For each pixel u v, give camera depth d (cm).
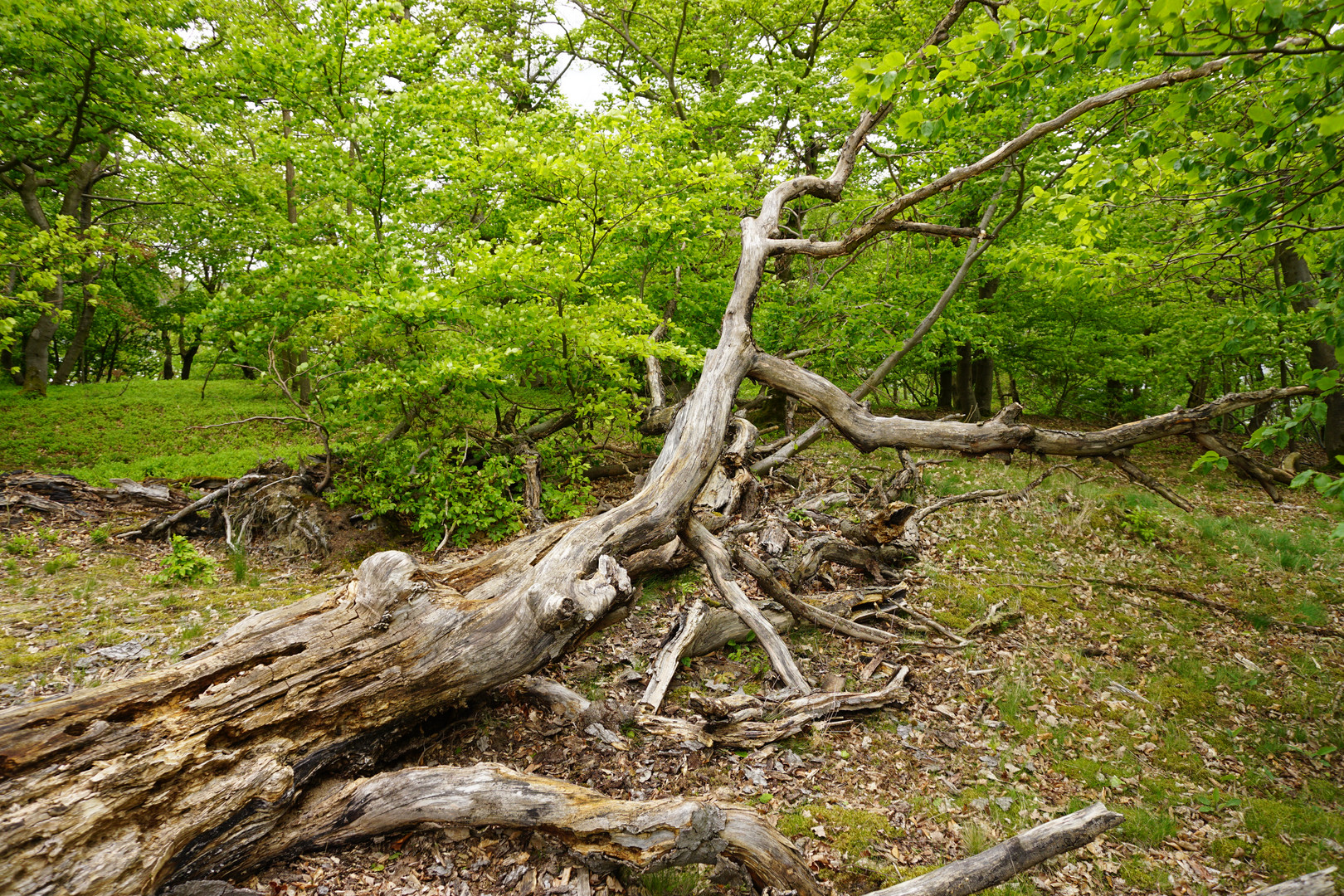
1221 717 649
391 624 440
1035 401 2617
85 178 1661
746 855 369
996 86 420
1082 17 373
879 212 667
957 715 615
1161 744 602
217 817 335
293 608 454
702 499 884
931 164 1277
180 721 359
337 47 1120
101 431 1421
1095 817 373
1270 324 1202
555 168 887
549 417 1270
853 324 1443
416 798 384
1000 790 518
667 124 1158
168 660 580
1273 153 451
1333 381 407
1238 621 838
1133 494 1216
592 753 495
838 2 1498
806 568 804
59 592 734
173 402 1727
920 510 1038
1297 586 927
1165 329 1586
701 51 1620
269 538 961
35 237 1134
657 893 382
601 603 471
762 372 731
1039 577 918
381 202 1075
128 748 333
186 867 327
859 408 704
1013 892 420
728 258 1432
